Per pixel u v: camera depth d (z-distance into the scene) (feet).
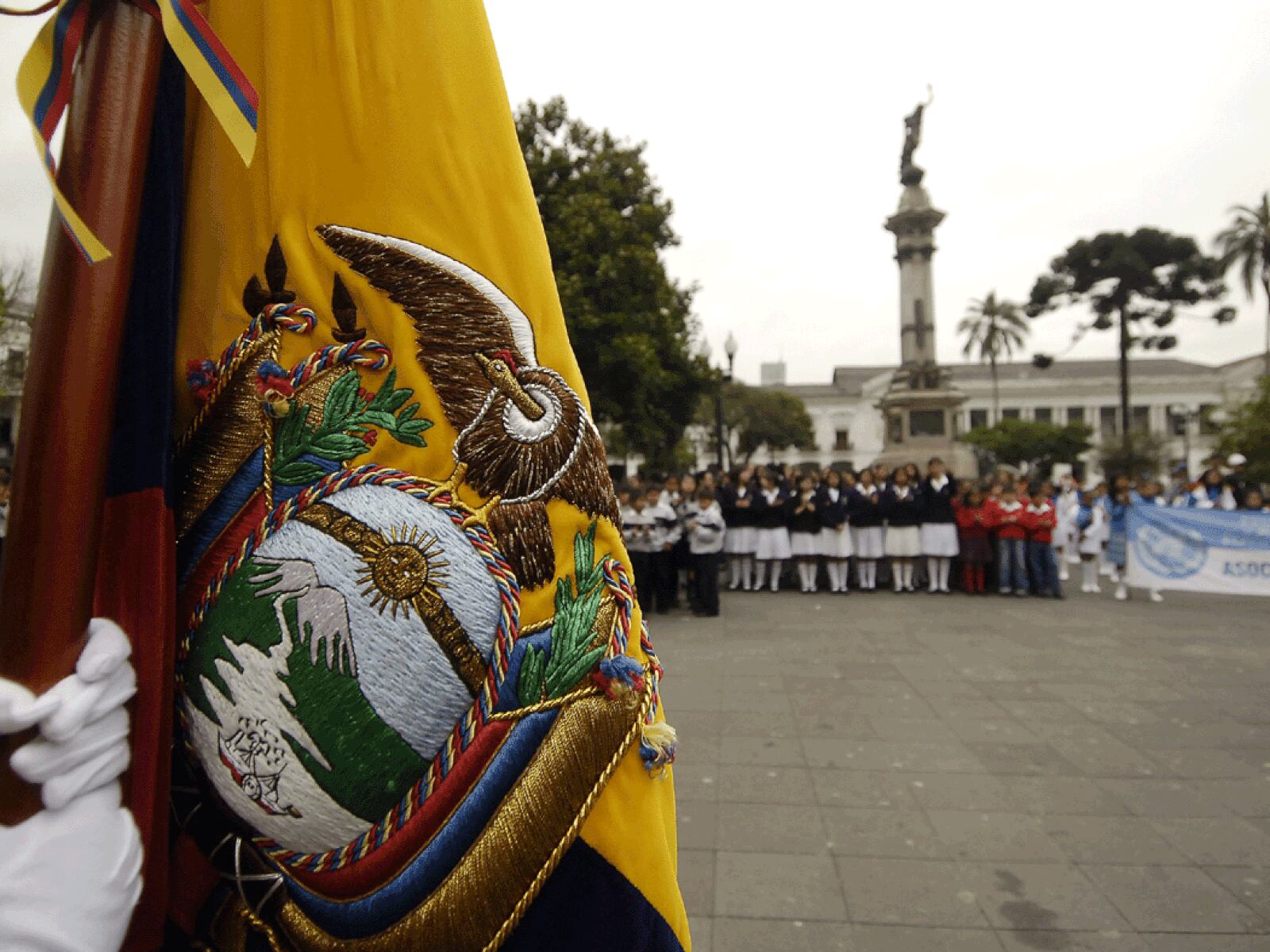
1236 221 111.45
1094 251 119.55
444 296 3.48
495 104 3.70
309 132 3.62
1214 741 15.74
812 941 9.20
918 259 73.77
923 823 12.19
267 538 3.38
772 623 29.68
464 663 3.32
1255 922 9.48
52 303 2.91
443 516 3.34
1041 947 9.04
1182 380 183.21
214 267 3.69
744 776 14.11
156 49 3.09
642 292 51.49
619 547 3.68
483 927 3.27
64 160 2.95
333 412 3.42
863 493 39.52
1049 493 42.60
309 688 3.30
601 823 3.43
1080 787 13.51
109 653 2.86
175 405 3.63
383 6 3.61
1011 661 22.79
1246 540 31.89
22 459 2.86
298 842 3.36
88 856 2.74
